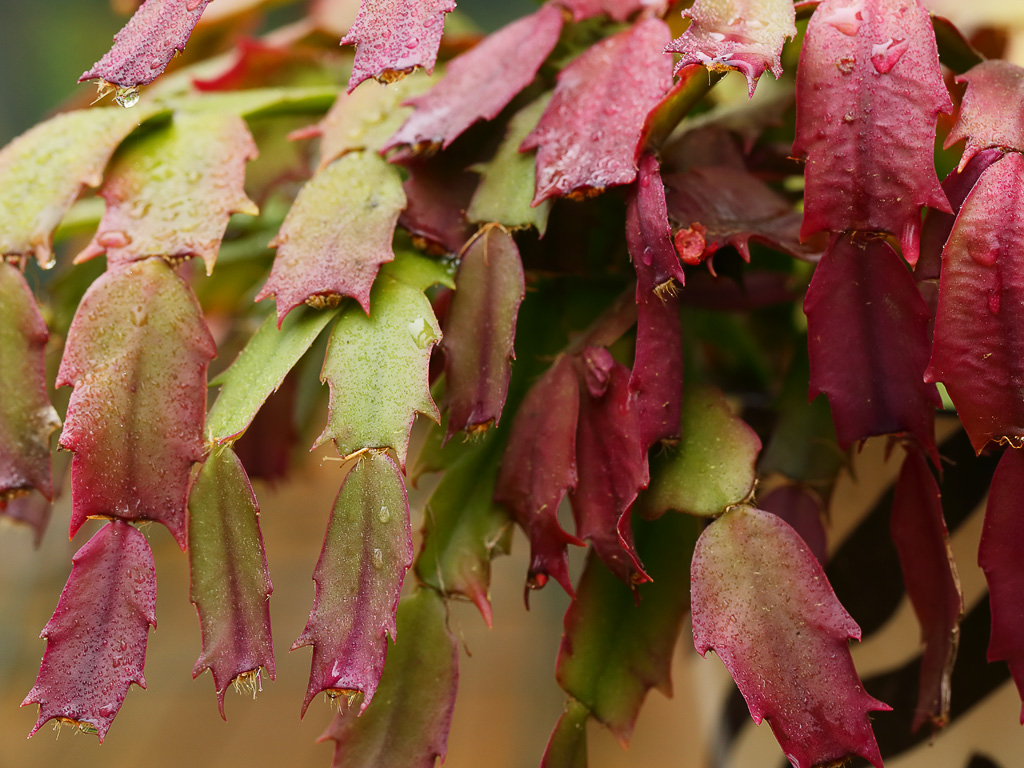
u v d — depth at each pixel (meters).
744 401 0.54
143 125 0.50
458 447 0.49
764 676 0.45
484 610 0.47
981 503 0.49
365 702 0.44
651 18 0.49
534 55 0.49
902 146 0.45
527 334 0.51
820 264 0.45
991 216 0.45
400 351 0.46
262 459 0.54
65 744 0.65
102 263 0.54
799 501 0.49
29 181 0.49
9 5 1.02
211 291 0.58
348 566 0.45
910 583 0.47
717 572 0.46
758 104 0.51
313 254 0.47
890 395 0.45
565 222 0.49
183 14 0.45
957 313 0.45
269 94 0.52
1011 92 0.46
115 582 0.45
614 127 0.47
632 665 0.47
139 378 0.46
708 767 0.60
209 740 0.66
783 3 0.45
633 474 0.46
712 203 0.48
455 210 0.48
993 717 0.49
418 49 0.44
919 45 0.45
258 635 0.45
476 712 0.72
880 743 0.50
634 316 0.48
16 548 0.82
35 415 0.48
